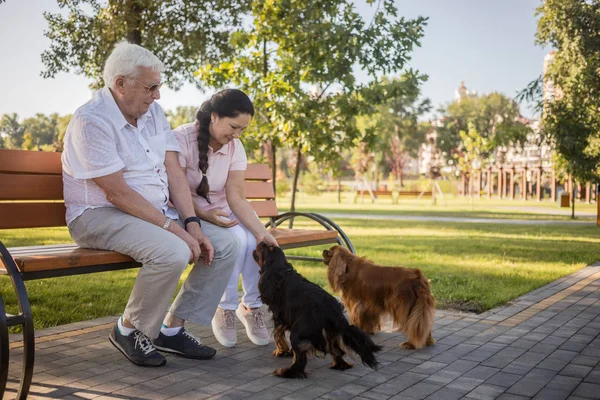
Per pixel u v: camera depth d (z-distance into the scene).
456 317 5.67
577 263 9.88
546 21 18.75
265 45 11.73
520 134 17.88
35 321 5.30
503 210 35.78
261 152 13.88
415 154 81.81
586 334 5.02
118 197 3.74
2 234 14.32
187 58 13.30
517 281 7.80
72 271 3.47
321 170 12.76
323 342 3.82
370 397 3.49
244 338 4.87
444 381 3.80
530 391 3.60
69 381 3.65
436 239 14.46
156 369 3.94
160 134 4.21
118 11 12.41
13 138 69.00
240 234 4.54
